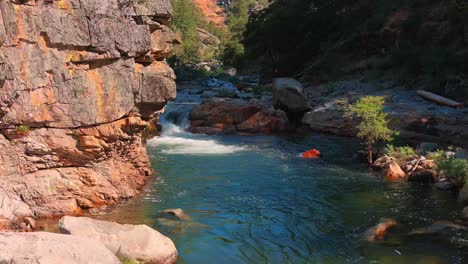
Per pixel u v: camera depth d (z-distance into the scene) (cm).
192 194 1136
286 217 999
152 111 1086
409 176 1286
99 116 989
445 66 2370
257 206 1066
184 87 3803
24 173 936
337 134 2005
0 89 873
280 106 2250
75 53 957
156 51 1093
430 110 1905
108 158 1059
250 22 4344
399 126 1817
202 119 2169
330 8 3788
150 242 747
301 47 3762
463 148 1595
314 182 1273
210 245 845
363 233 908
